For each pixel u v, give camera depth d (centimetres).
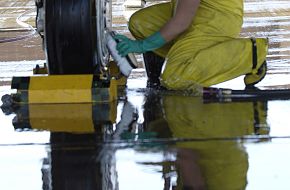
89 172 328
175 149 359
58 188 310
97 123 419
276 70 617
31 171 333
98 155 352
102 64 516
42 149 366
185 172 324
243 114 434
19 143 378
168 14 551
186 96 501
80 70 490
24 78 485
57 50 480
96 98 475
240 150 355
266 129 395
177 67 507
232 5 525
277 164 333
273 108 450
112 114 441
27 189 310
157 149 360
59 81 480
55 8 475
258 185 307
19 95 476
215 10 519
